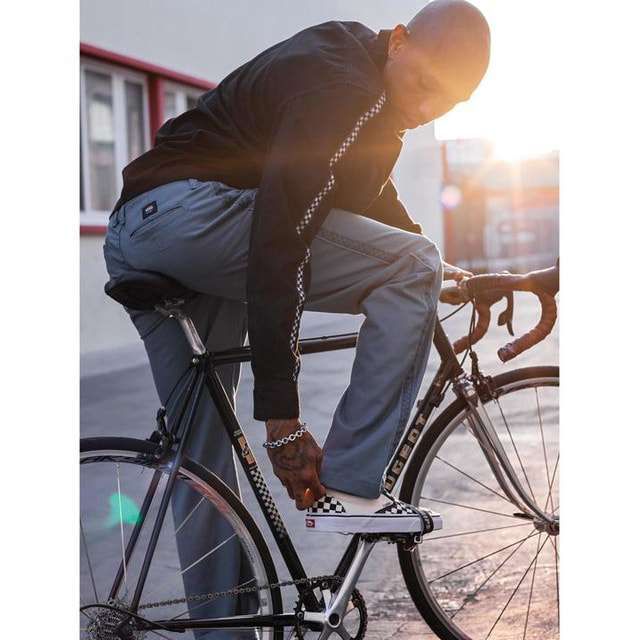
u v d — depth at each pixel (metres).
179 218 1.73
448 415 2.01
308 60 1.68
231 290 1.79
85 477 1.95
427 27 1.70
